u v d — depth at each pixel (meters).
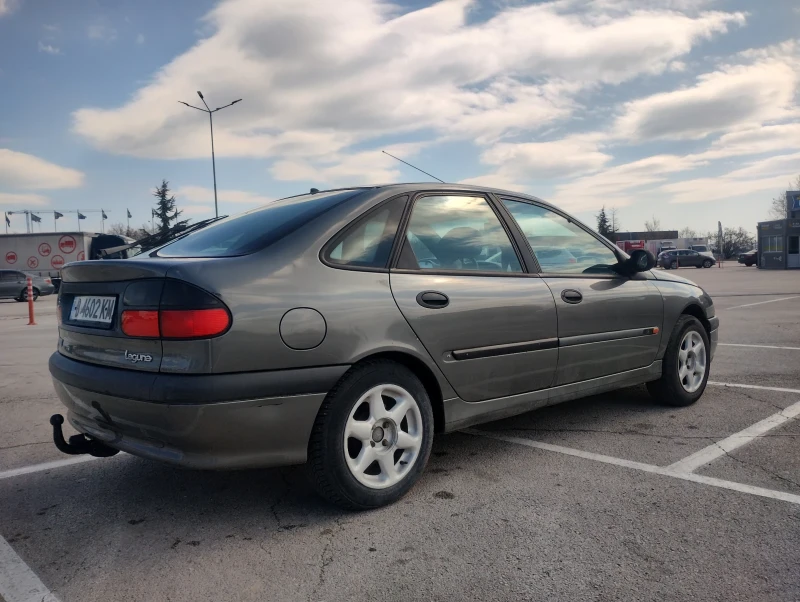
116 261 2.90
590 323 3.98
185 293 2.61
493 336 3.44
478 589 2.31
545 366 3.72
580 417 4.59
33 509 3.16
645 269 4.33
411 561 2.53
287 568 2.50
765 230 38.72
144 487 3.44
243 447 2.67
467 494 3.19
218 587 2.38
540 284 3.76
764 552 2.53
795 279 24.69
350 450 3.00
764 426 4.24
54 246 30.61
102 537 2.82
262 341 2.66
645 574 2.39
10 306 22.22
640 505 3.01
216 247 3.18
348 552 2.62
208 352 2.57
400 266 3.20
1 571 2.52
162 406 2.58
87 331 3.01
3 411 5.25
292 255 2.89
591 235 4.39
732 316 11.33
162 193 63.84
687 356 4.84
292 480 3.49
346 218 3.14
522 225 3.92
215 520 2.98
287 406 2.72
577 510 2.97
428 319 3.16
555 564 2.47
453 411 3.33
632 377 4.38
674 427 4.28
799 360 6.69
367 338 2.93
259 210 3.77
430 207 3.51
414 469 3.14
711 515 2.88
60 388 3.18
